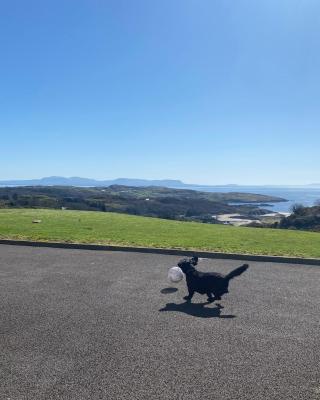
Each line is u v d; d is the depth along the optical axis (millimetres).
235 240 14688
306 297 7723
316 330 6016
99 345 5391
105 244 12688
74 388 4293
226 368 4773
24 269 9852
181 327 6086
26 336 5676
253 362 4938
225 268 10102
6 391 4223
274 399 4125
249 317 6570
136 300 7430
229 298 7645
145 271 9695
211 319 6453
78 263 10555
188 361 4945
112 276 9188
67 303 7199
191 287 7379
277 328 6082
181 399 4105
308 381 4492
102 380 4465
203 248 12266
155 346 5379
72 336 5688
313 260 10656
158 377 4543
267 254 11398
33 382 4414
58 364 4832
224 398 4129
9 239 13516
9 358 4984
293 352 5234
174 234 16203
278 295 7844
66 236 14562
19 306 7008
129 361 4930
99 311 6785
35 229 16656
